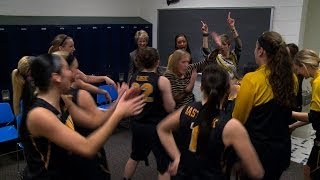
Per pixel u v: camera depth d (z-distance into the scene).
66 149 1.28
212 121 1.42
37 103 1.31
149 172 3.38
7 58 3.91
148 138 2.55
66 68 1.38
